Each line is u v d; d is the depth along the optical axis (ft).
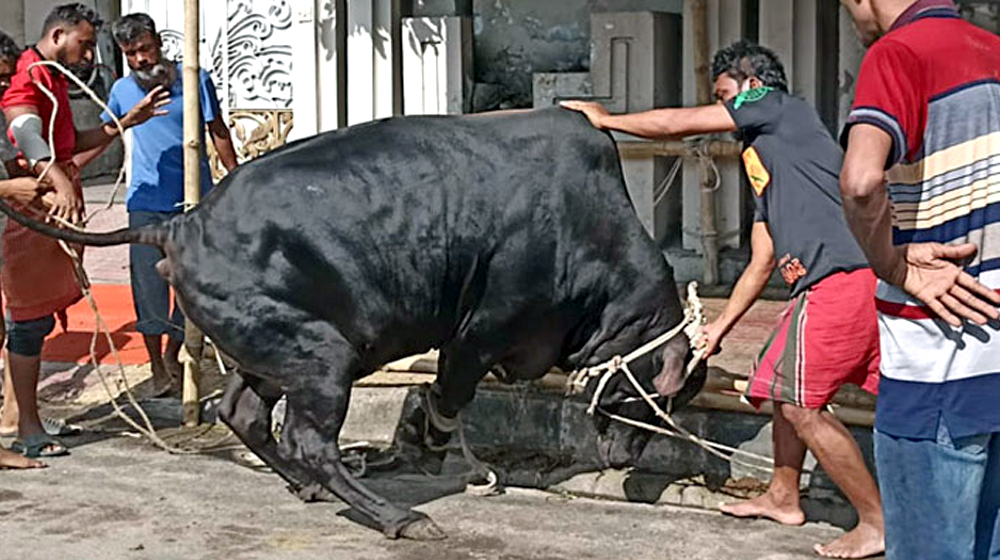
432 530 16.26
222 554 15.80
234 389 17.39
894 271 10.53
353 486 16.35
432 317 16.40
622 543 16.22
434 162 16.28
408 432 19.80
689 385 17.43
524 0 28.71
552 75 27.63
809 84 25.99
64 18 20.38
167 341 22.89
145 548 16.03
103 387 23.20
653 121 16.34
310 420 16.11
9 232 19.45
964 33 10.71
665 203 27.66
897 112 10.33
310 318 15.90
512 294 16.49
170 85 22.08
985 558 11.17
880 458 11.07
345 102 27.86
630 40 27.02
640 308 16.96
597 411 17.69
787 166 15.47
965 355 10.59
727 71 16.02
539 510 17.53
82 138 21.72
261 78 28.76
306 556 15.72
